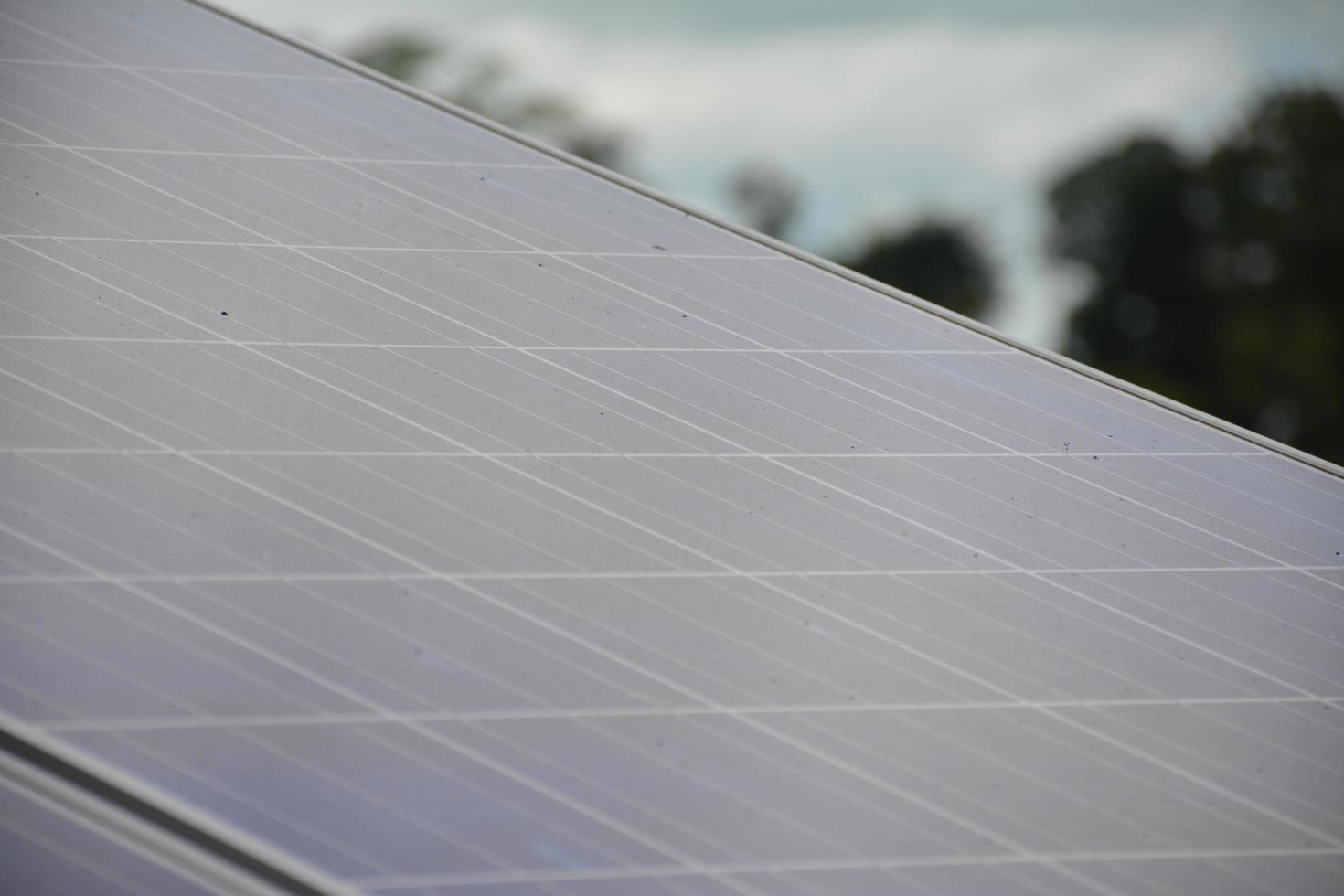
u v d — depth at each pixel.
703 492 7.39
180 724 5.26
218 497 6.47
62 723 5.16
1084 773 5.96
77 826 4.84
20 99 9.90
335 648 5.77
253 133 10.30
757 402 8.44
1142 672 6.69
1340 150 61.19
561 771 5.44
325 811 5.07
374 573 6.23
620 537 6.86
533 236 9.92
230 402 7.19
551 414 7.78
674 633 6.29
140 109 10.20
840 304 10.09
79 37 11.04
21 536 5.96
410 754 5.36
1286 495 8.77
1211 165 63.12
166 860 4.80
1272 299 61.22
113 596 5.77
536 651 6.00
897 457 8.17
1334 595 7.67
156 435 6.80
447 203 10.05
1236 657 6.95
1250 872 5.60
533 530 6.76
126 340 7.49
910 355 9.55
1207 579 7.60
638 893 5.01
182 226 8.80
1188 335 62.91
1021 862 5.46
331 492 6.70
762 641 6.36
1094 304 65.38
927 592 6.95
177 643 5.61
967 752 5.96
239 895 4.74
